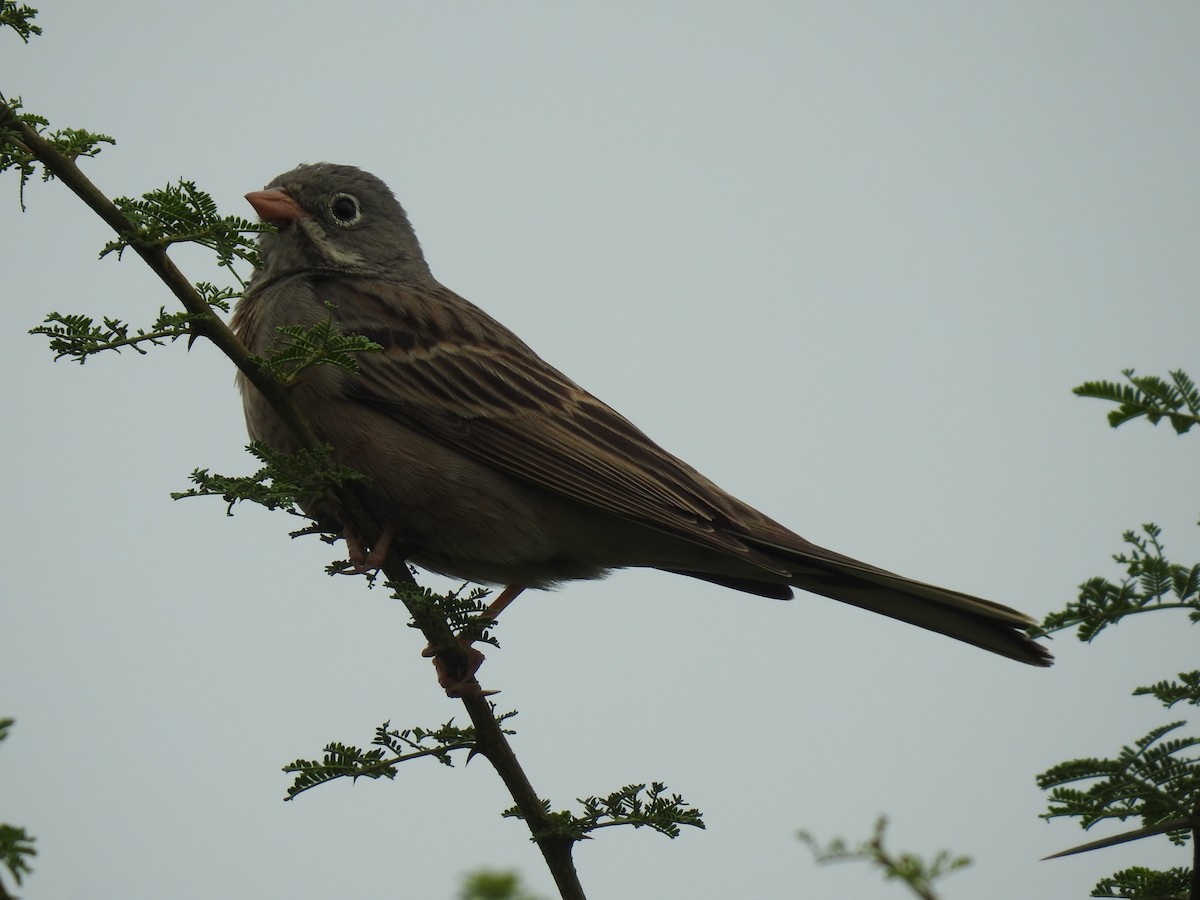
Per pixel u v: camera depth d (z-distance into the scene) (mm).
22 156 7797
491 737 8188
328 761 8016
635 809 7996
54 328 7941
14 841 4984
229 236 7949
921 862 5547
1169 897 6867
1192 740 6535
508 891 5637
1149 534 6539
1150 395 6641
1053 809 6867
